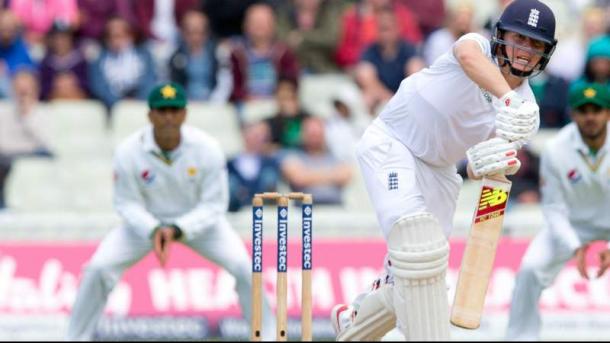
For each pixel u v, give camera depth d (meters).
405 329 17.06
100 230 28.78
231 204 32.34
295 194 17.97
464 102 16.89
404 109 17.47
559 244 25.00
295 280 28.36
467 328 16.16
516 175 33.50
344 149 33.97
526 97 16.80
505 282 28.58
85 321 24.91
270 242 28.80
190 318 27.81
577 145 24.62
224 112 35.94
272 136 34.09
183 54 36.34
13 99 34.53
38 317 27.66
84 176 34.31
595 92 23.95
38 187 33.88
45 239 28.53
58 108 35.56
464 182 33.88
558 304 28.39
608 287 28.70
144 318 27.72
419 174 17.67
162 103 23.59
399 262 16.83
